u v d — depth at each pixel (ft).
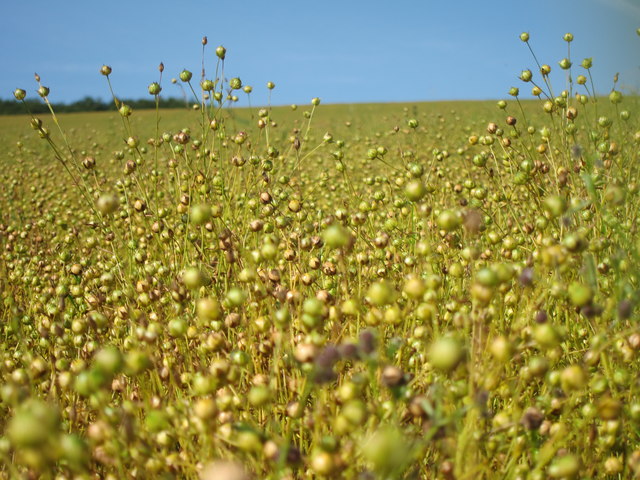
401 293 0.87
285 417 0.70
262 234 1.13
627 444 0.67
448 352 0.50
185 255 1.07
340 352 0.53
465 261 0.88
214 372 0.60
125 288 1.02
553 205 0.72
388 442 0.44
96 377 0.54
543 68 1.19
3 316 1.07
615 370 0.67
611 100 1.16
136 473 0.61
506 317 0.83
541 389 0.74
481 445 0.59
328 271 0.88
